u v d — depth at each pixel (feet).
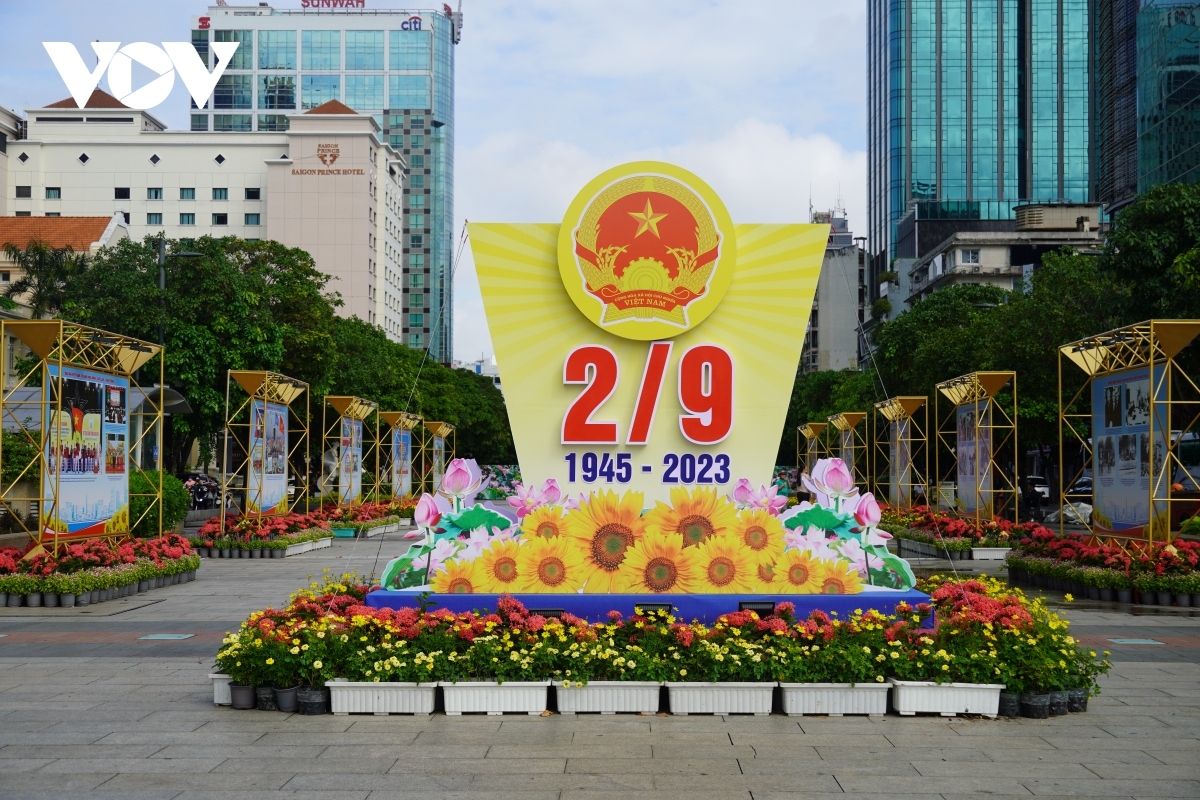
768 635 30.32
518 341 38.60
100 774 23.80
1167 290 81.25
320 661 29.04
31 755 25.34
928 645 29.68
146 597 56.90
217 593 58.75
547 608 34.06
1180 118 163.63
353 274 274.77
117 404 62.59
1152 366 57.57
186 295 103.76
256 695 29.96
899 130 379.96
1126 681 34.78
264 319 106.52
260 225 279.49
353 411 114.32
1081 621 49.52
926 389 130.93
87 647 40.93
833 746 26.04
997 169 376.27
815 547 34.53
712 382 38.45
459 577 34.35
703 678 29.40
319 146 275.80
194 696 31.83
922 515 98.68
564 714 29.04
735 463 38.34
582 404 38.42
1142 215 84.17
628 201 38.47
